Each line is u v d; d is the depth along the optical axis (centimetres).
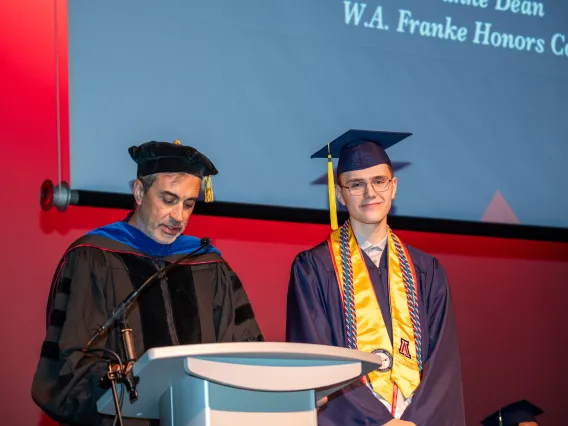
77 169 561
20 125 630
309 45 633
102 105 573
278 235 706
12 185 626
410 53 659
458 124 662
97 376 345
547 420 760
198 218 684
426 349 472
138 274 427
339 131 630
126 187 570
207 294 444
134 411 340
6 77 627
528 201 670
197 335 428
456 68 670
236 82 609
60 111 603
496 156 668
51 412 358
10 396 605
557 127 692
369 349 468
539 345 771
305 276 479
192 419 296
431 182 646
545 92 694
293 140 618
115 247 430
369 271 488
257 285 693
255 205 601
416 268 495
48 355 384
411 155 645
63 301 405
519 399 756
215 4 612
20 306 618
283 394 306
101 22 580
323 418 432
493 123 672
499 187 664
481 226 655
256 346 284
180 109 591
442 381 452
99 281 416
